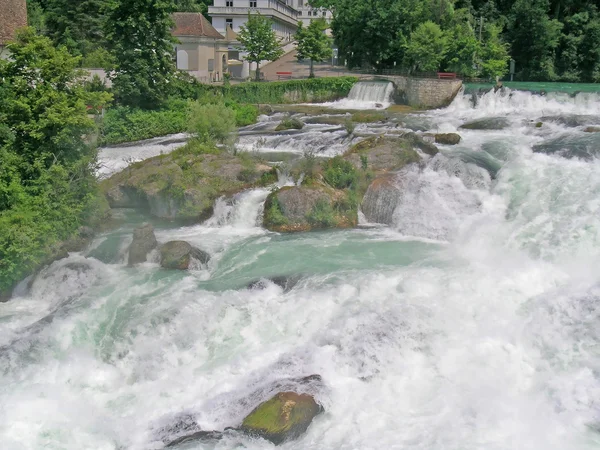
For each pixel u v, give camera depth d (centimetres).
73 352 1429
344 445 1115
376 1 5597
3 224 1756
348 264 1795
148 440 1148
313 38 5512
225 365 1359
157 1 3784
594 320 1395
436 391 1248
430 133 2941
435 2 5444
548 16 6047
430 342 1375
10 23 3388
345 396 1245
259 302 1570
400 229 2103
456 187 2186
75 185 2053
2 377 1357
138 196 2372
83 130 2103
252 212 2217
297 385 1234
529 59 5984
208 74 5653
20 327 1539
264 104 4609
